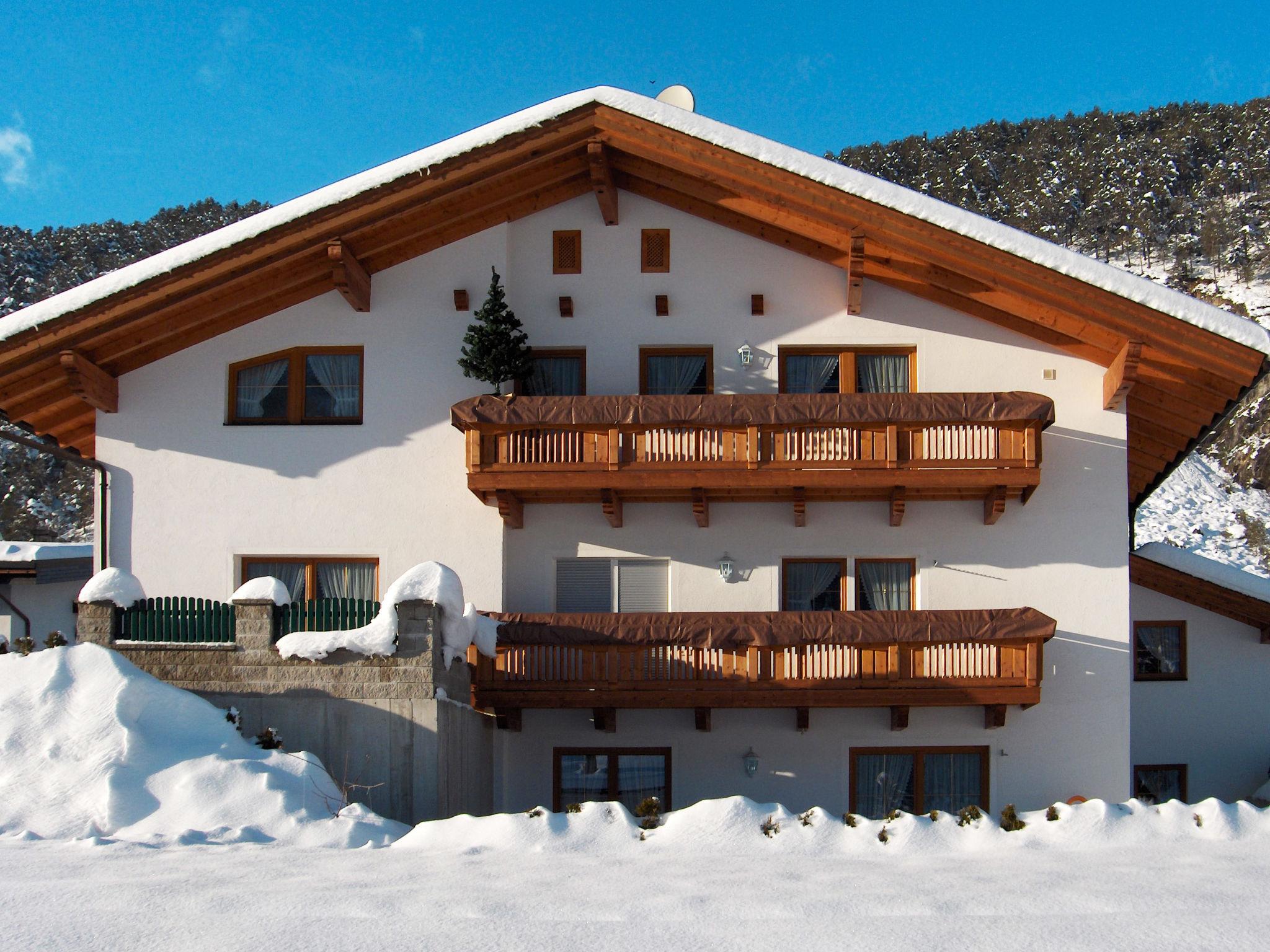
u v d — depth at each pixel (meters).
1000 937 7.77
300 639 14.70
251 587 15.02
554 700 17.67
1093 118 176.12
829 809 18.33
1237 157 149.75
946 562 18.77
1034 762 18.23
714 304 19.25
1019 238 17.50
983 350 18.95
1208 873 10.01
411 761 14.42
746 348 18.95
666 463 17.91
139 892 8.80
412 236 18.86
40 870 9.73
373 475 18.94
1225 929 7.96
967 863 10.67
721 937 7.71
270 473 18.98
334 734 14.58
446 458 18.92
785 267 19.27
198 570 18.83
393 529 18.83
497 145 17.88
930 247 17.66
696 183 18.81
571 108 17.92
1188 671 21.64
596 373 19.25
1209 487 82.81
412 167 17.78
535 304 19.39
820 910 8.49
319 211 17.81
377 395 19.06
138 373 19.19
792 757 18.44
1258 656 21.64
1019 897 8.94
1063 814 12.10
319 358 19.31
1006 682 17.53
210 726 13.73
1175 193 147.88
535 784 18.55
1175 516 77.31
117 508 18.95
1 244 106.06
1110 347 18.28
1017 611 17.64
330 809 13.05
